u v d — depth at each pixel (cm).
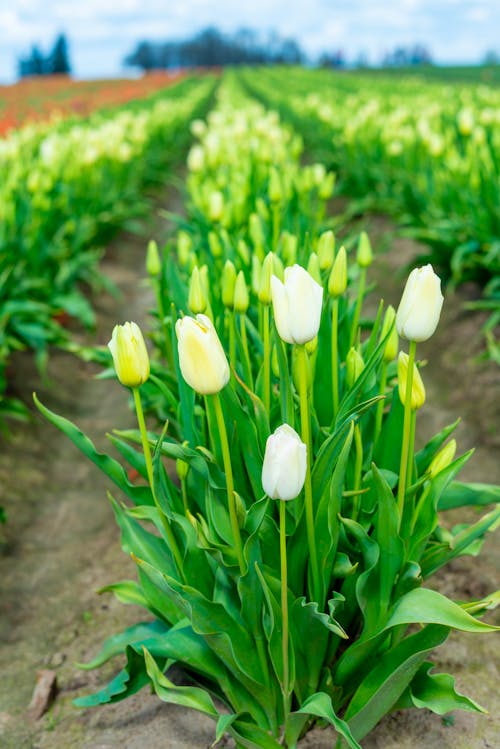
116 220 410
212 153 297
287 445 96
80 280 347
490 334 243
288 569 117
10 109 920
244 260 156
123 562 171
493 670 137
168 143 706
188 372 101
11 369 253
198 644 119
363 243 140
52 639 153
